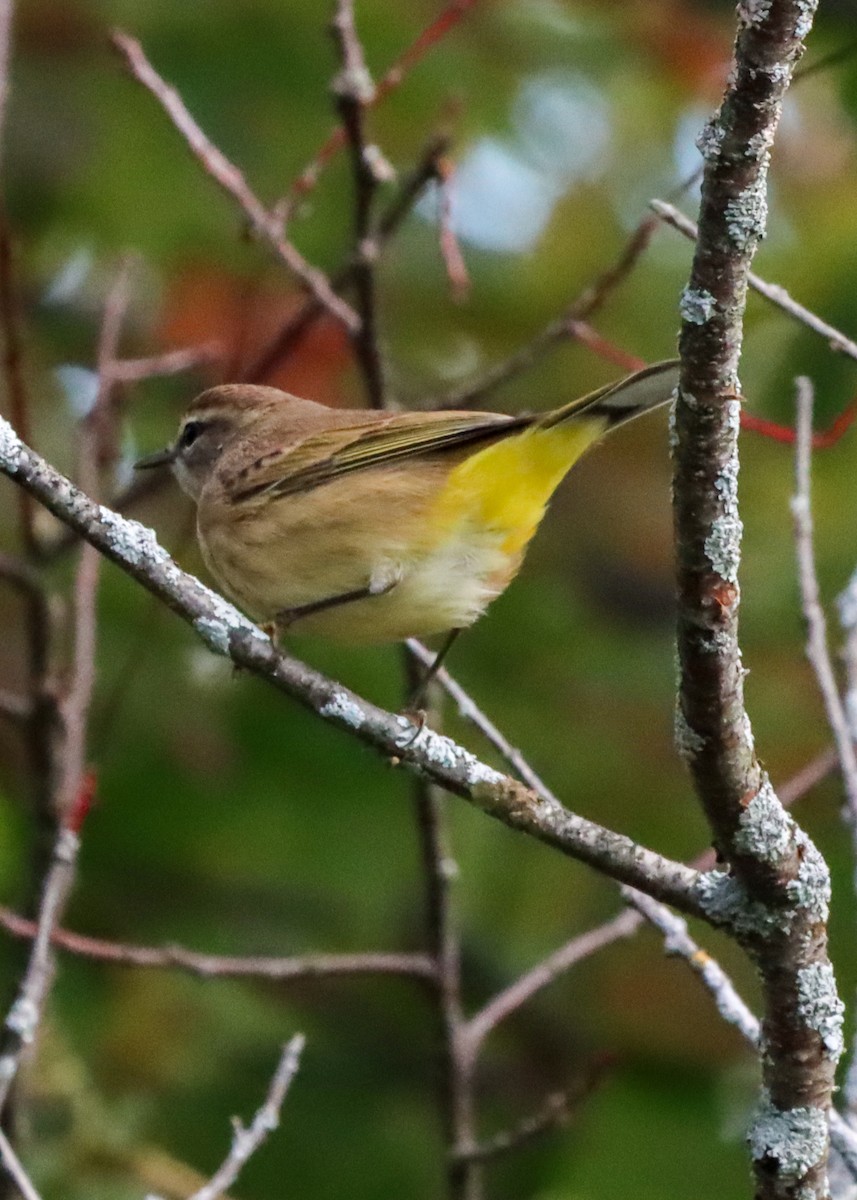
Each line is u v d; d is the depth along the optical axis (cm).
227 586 941
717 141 591
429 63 1498
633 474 1562
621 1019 1323
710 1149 1257
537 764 1342
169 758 1345
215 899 1388
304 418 1005
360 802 1351
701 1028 1314
